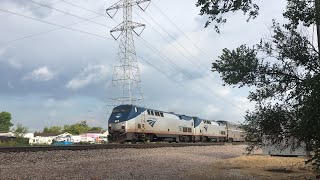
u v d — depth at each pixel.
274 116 13.13
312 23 12.57
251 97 13.36
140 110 46.22
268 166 23.98
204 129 64.62
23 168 16.91
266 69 12.91
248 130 14.06
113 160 22.64
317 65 12.58
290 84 12.84
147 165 21.34
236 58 12.92
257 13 11.70
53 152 23.81
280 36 12.88
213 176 18.52
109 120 44.69
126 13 57.56
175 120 54.72
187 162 24.86
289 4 12.65
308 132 11.96
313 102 11.48
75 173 16.30
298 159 27.38
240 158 29.28
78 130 151.75
